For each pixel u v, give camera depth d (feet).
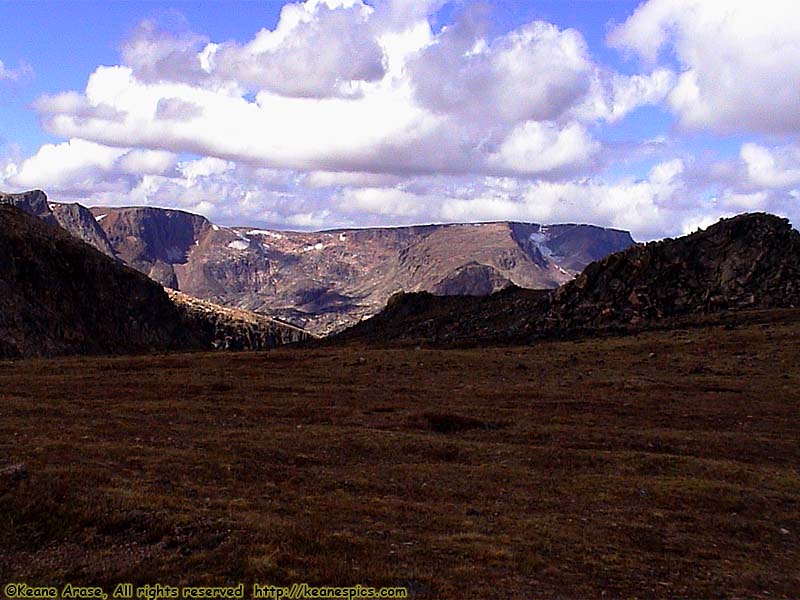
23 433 82.84
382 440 83.82
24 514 49.08
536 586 42.42
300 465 72.84
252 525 48.93
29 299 334.03
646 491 65.31
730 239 257.34
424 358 184.85
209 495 58.44
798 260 244.42
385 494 63.10
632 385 131.44
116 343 375.25
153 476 63.10
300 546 46.14
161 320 443.73
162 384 138.72
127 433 85.51
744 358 162.30
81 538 47.09
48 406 107.55
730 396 119.85
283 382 142.92
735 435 90.53
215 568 42.50
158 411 104.42
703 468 73.46
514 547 48.96
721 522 57.77
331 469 71.56
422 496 62.90
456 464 75.46
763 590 44.01
